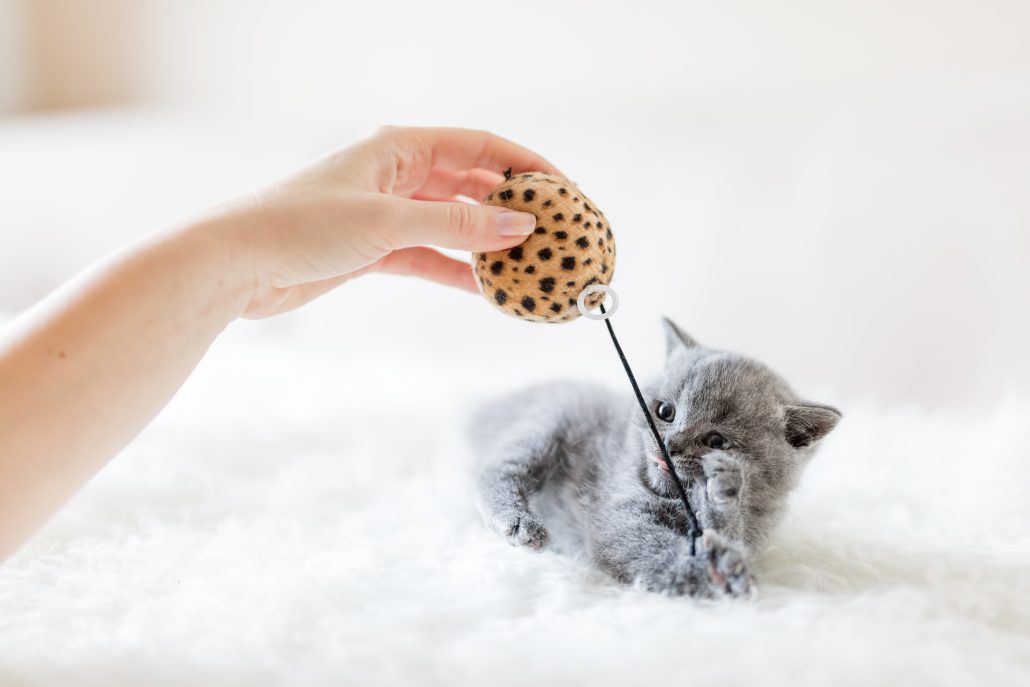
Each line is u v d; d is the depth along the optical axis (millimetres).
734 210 878
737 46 1045
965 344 771
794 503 573
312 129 1073
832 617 435
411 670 402
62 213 1067
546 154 969
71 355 453
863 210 827
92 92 1361
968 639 421
